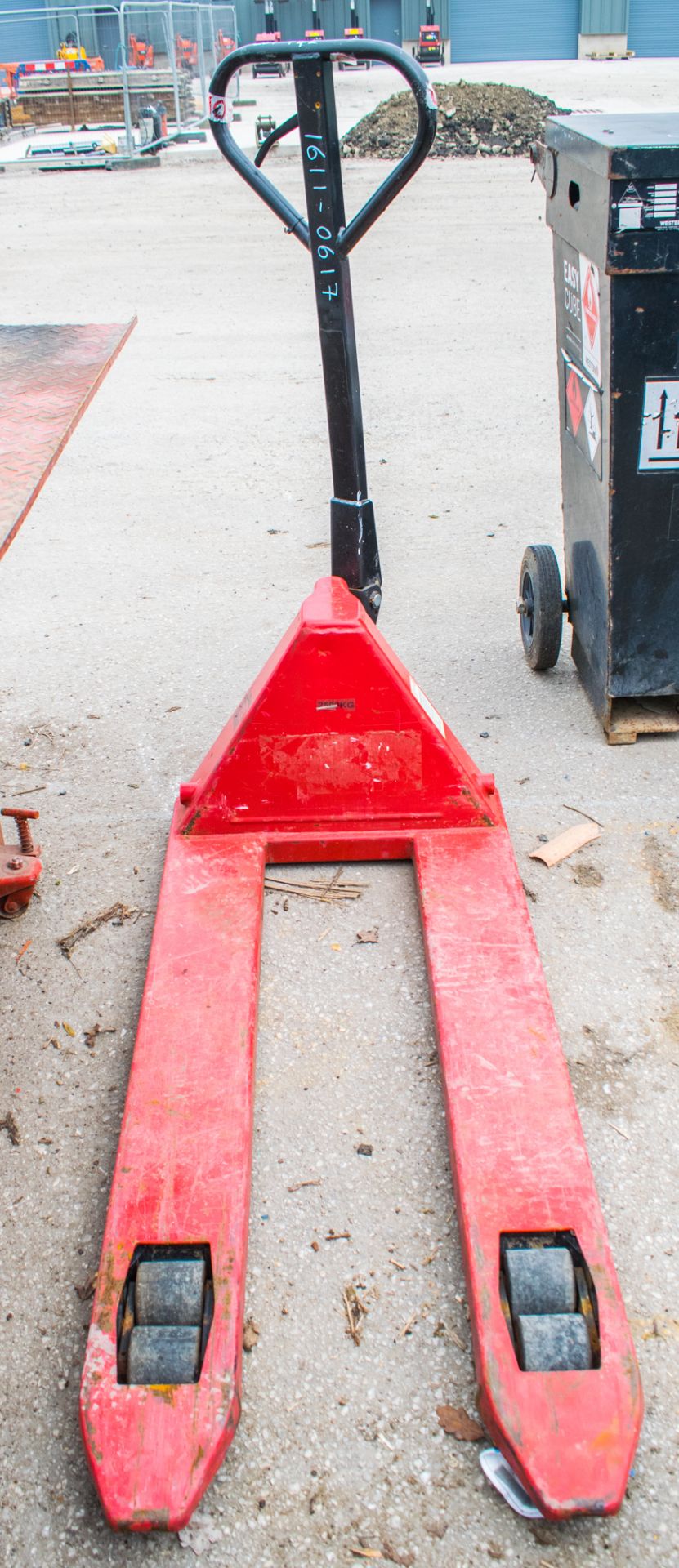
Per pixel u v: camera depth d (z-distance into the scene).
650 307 3.02
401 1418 1.94
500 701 4.04
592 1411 1.77
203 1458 1.74
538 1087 2.29
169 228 13.67
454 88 18.95
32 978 2.92
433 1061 2.60
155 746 3.86
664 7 35.91
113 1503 1.71
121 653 4.47
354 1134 2.44
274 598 4.86
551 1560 1.75
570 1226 2.02
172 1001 2.54
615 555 3.40
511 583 4.91
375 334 8.91
